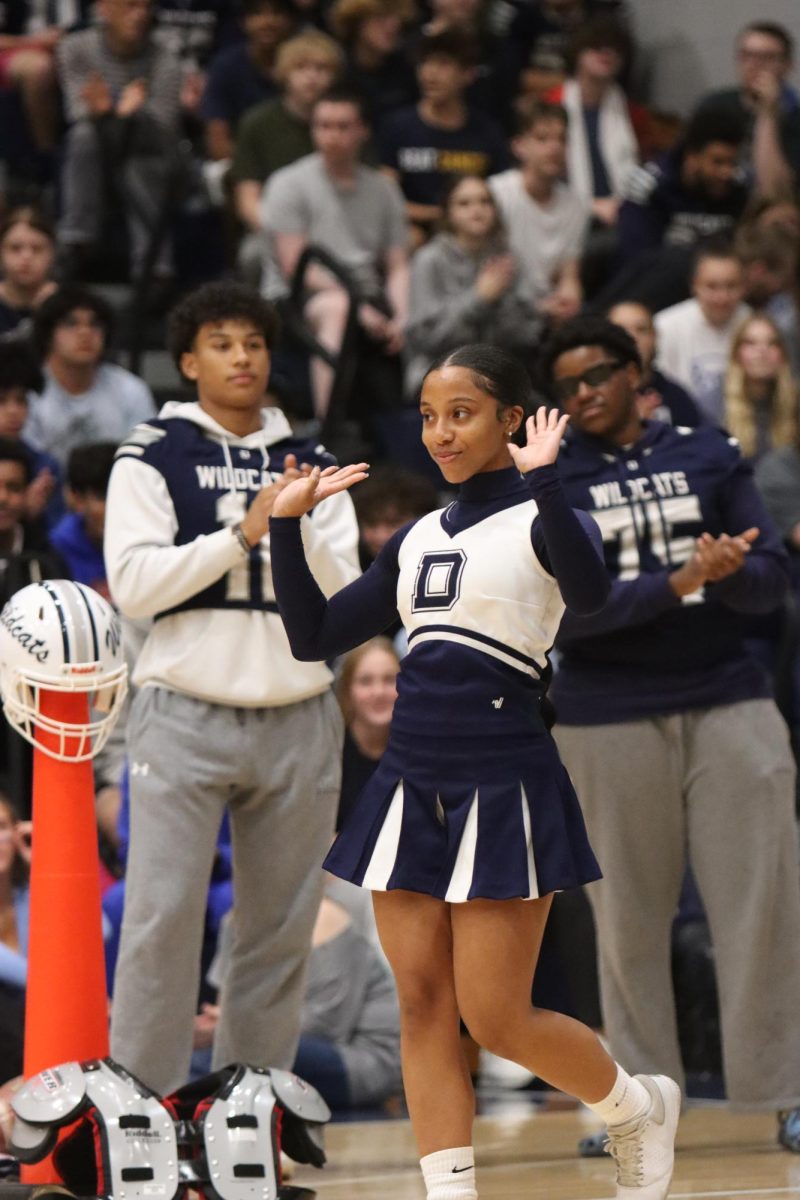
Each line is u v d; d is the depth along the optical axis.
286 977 11.77
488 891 8.84
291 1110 10.51
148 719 11.59
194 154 31.03
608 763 13.13
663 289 26.45
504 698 9.10
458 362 9.34
